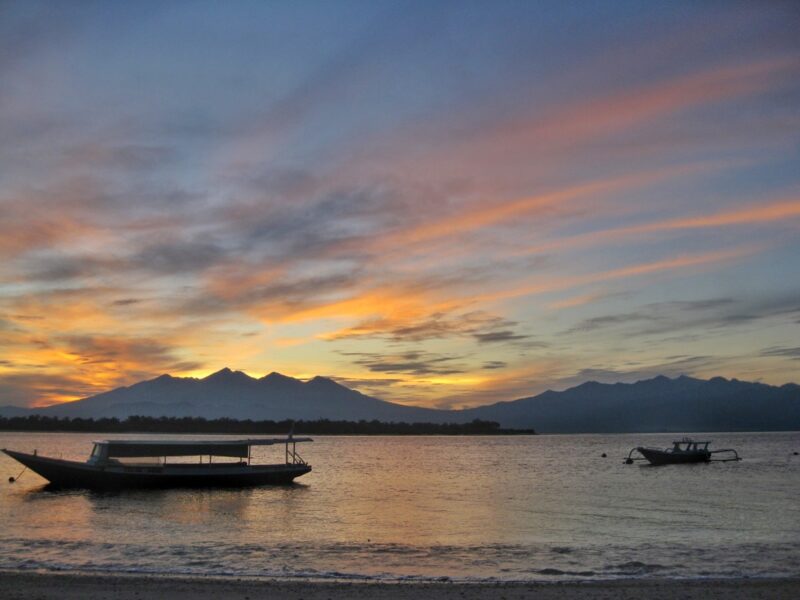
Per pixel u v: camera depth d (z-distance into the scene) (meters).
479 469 88.62
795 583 20.11
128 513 38.91
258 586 19.44
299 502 45.72
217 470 49.38
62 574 20.84
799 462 99.31
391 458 123.31
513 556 25.92
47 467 46.62
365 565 23.91
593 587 19.61
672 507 44.06
